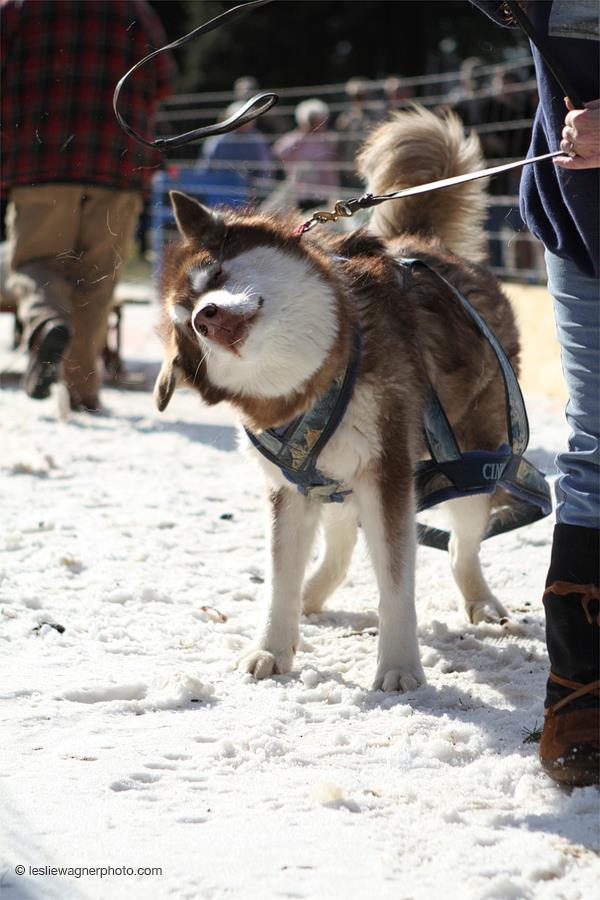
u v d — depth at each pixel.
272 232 3.18
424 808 2.44
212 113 16.59
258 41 30.86
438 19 29.81
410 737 2.88
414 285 3.68
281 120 16.34
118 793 2.50
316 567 4.13
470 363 3.80
